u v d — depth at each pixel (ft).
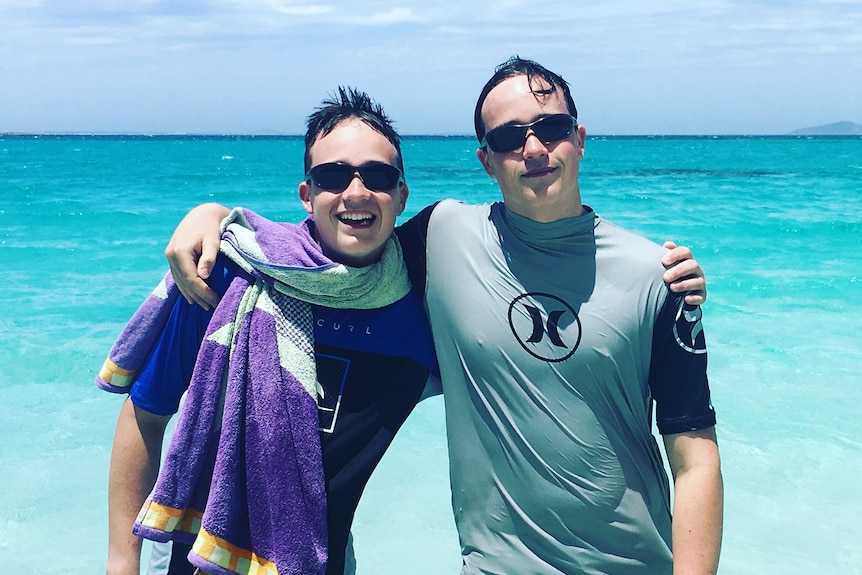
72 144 145.89
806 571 5.81
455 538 6.23
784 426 8.21
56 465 7.20
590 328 3.46
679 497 3.43
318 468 3.27
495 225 3.70
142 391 3.48
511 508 3.59
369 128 3.46
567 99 3.60
